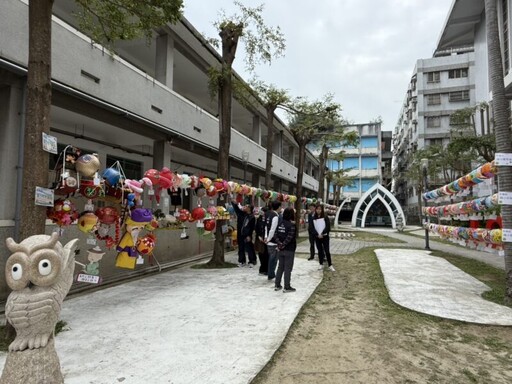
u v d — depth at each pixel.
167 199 10.16
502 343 4.45
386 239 19.86
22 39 5.73
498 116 6.40
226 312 5.45
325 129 18.75
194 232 11.76
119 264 6.25
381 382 3.43
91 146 10.34
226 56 9.93
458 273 8.82
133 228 6.20
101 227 5.75
